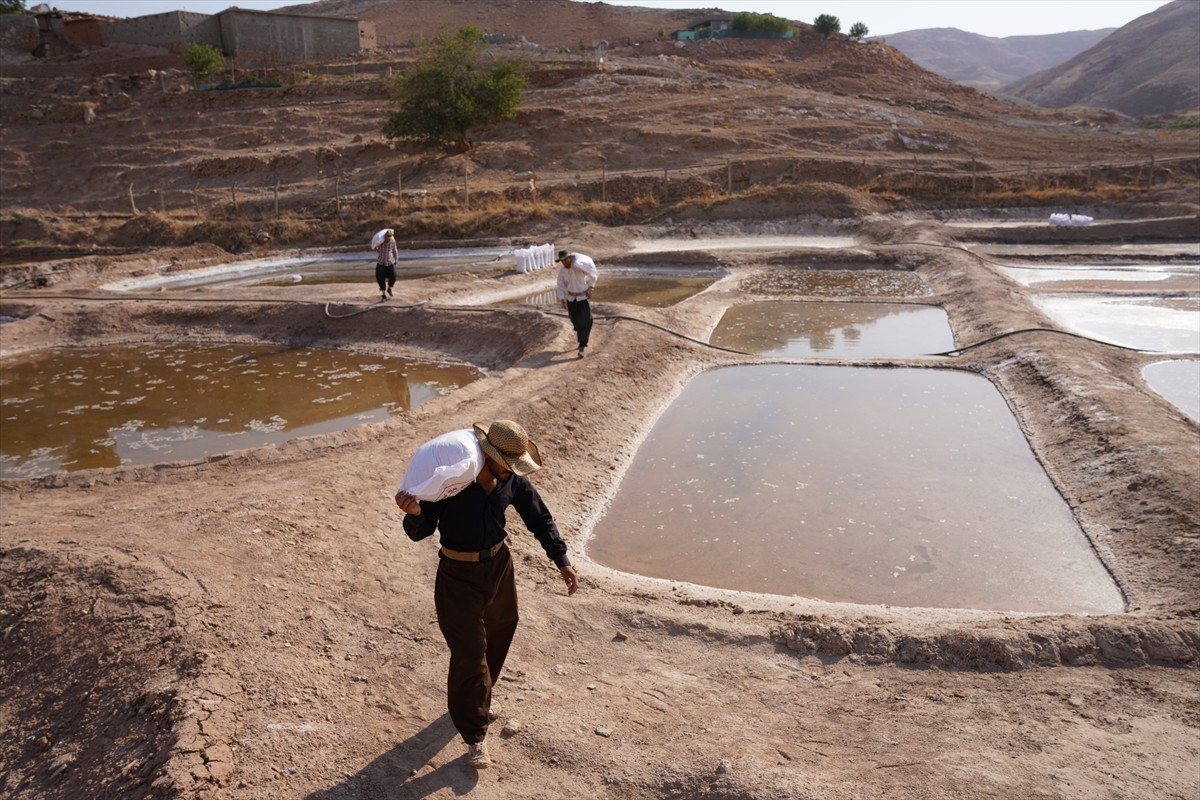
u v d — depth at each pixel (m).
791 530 8.67
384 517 7.97
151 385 15.42
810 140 48.50
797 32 87.38
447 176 44.22
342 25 71.38
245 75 64.12
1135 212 33.50
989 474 9.95
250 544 6.95
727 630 6.22
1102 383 11.87
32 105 59.59
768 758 4.54
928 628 5.99
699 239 33.34
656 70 64.38
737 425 11.98
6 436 12.78
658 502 9.50
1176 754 4.61
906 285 23.34
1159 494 8.30
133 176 50.44
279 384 15.24
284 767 4.42
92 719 4.98
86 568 6.45
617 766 4.53
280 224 36.84
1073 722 4.95
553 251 26.72
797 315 19.58
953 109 62.88
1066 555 7.93
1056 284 22.22
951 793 4.20
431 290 21.38
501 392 12.34
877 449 10.87
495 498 4.38
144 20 67.88
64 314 20.22
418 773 4.48
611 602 6.71
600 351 14.48
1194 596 6.64
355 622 6.05
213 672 5.09
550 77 60.72
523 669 5.64
